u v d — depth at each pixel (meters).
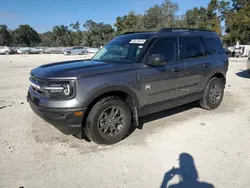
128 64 3.63
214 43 5.24
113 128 3.53
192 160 3.09
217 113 5.05
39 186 2.58
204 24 43.91
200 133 3.97
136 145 3.54
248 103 5.83
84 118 3.36
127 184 2.61
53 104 3.06
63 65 3.74
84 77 3.12
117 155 3.24
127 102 3.73
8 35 78.50
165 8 45.56
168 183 2.61
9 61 20.77
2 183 2.62
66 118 3.06
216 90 5.24
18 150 3.38
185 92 4.50
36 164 3.02
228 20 44.22
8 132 4.03
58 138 3.79
